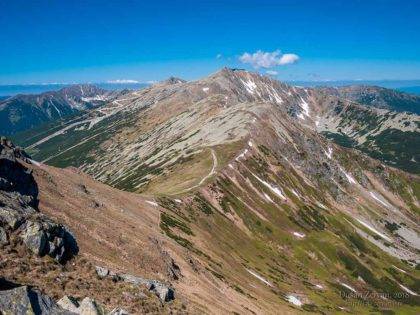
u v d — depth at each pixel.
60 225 53.47
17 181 66.38
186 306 57.88
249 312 90.25
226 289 100.25
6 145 85.50
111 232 74.19
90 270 51.56
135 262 69.12
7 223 47.31
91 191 105.31
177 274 79.56
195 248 123.62
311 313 135.25
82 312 33.47
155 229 112.88
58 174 99.81
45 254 48.19
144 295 51.16
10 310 29.25
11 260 43.19
